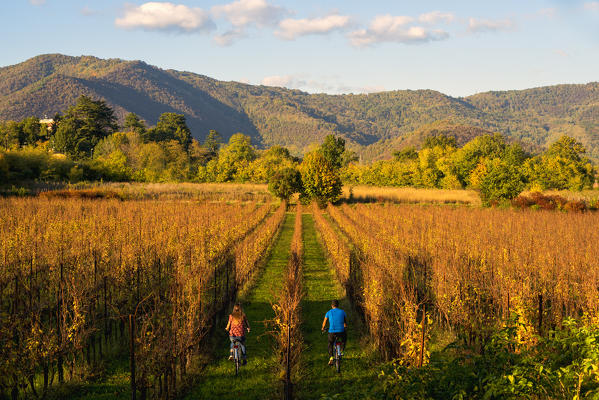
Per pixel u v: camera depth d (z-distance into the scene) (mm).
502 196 50219
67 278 12273
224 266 17016
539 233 27594
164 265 16766
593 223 33188
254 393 9336
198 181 84375
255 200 59312
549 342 6789
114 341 11727
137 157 88875
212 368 10609
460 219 35531
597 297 11578
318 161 55719
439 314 13039
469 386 6012
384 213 40344
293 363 10094
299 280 15602
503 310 10969
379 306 11367
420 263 17453
